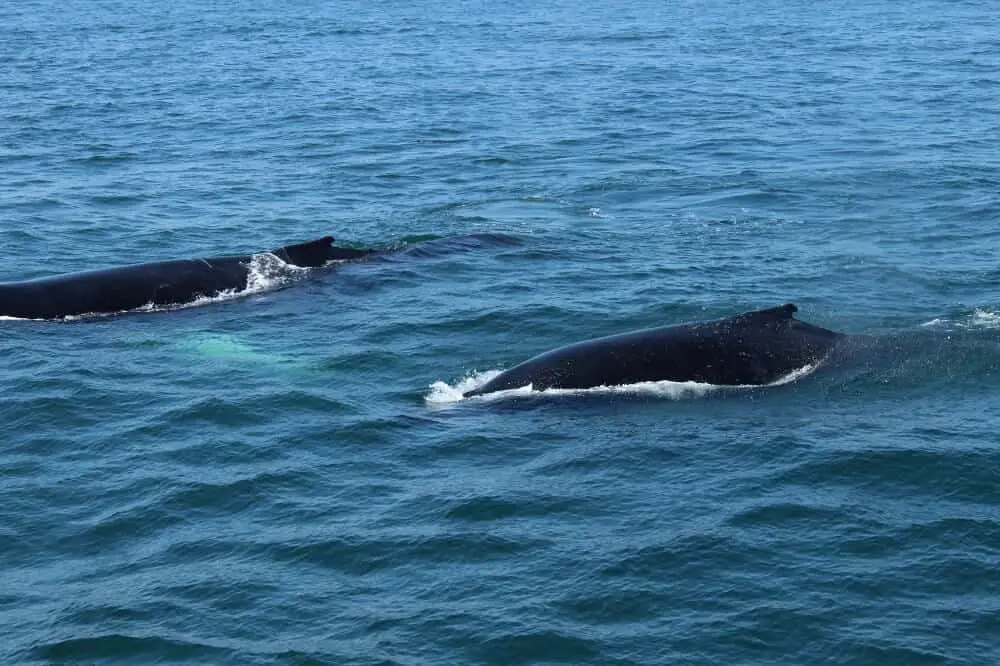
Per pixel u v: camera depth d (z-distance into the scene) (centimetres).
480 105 7100
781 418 2647
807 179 4984
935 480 2336
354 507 2294
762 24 11456
